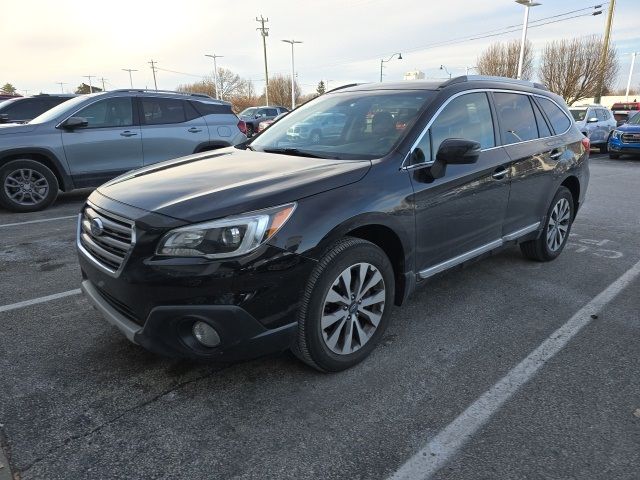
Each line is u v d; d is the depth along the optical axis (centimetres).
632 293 427
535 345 335
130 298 254
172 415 257
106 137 787
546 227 480
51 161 757
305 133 385
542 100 482
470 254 379
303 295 262
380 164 307
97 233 277
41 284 437
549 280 457
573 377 296
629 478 218
